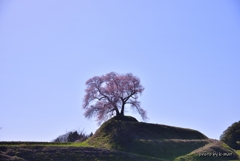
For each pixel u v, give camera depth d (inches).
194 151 3016.7
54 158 2444.6
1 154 2341.3
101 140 2979.8
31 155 2420.0
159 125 3390.7
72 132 4136.3
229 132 4318.4
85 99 3351.4
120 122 3201.3
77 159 2488.9
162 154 2822.3
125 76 3417.8
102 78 3408.0
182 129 3503.9
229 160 2960.1
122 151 2746.1
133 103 3390.7
